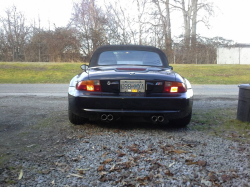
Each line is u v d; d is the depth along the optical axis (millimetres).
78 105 3557
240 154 2844
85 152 2852
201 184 2168
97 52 4566
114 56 4469
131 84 3502
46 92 9461
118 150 2916
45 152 2844
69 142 3207
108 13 27078
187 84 3865
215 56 26906
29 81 14188
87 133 3641
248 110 4355
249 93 4305
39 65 20391
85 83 3561
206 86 12641
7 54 27031
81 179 2236
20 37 27906
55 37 26828
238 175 2330
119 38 26688
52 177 2264
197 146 3100
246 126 4133
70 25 28125
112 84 3504
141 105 3494
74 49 26703
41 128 3887
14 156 2707
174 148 2992
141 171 2385
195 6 27031
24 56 26969
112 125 4137
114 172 2365
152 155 2770
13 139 3320
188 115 3801
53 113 5094
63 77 15977
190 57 26375
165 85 3541
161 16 27000
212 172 2379
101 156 2734
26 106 5973
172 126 4098
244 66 22375
